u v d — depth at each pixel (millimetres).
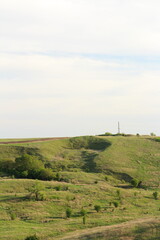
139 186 76688
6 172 82250
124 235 35469
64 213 51344
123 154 99875
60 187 63969
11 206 52312
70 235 39000
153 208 56000
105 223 45594
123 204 58031
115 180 79875
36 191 56906
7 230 42281
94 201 58312
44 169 79000
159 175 84250
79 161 95688
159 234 34750
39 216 49094
